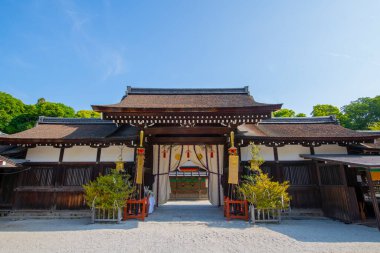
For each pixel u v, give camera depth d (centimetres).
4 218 977
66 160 1084
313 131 1220
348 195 855
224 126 1020
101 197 827
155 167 1341
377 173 764
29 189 1037
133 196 930
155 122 960
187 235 658
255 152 977
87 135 1138
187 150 1363
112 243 581
